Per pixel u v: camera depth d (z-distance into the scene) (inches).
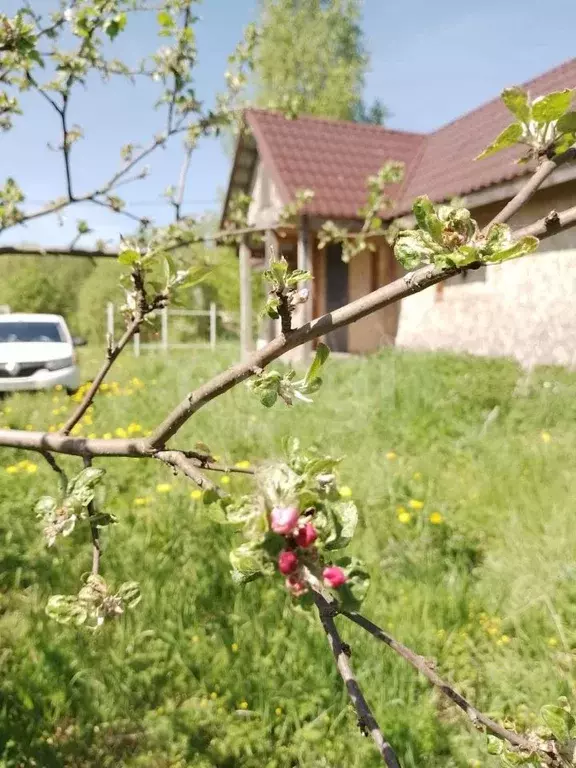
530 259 399.5
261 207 586.2
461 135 557.6
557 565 149.1
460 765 106.0
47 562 157.9
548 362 384.5
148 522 178.5
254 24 141.0
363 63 1201.4
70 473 218.2
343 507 34.1
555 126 41.1
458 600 142.3
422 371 348.2
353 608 31.9
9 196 106.0
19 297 1695.4
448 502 193.2
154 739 112.5
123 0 112.9
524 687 118.8
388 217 507.2
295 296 43.1
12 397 415.5
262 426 278.4
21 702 118.0
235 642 131.8
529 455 232.5
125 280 62.4
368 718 38.0
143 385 428.1
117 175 102.4
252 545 33.0
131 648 128.3
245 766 109.0
